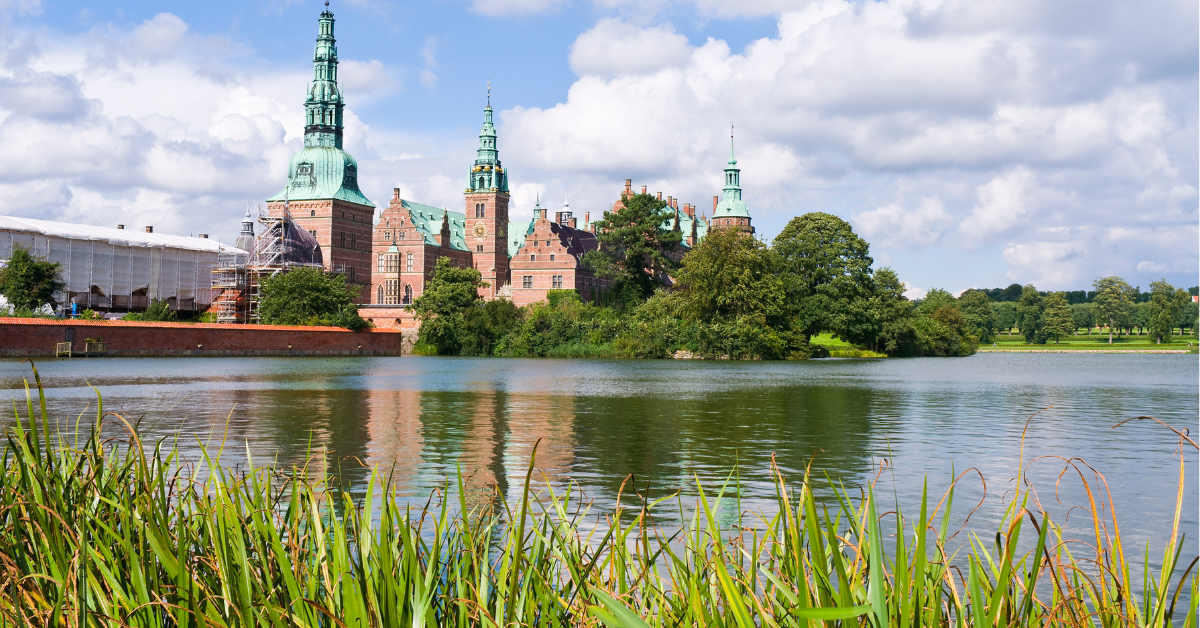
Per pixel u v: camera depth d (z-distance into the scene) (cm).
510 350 9375
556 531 538
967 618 436
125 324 6506
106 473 641
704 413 2634
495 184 14538
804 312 9194
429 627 446
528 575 477
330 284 9212
